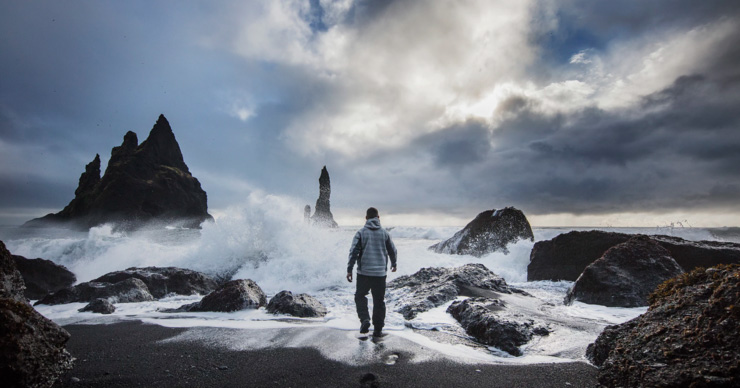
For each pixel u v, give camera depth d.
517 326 4.46
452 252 17.30
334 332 4.82
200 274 9.91
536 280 11.33
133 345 4.22
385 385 3.08
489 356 3.95
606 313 5.88
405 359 3.76
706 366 2.60
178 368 3.47
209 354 3.89
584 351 3.92
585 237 10.67
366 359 3.75
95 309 6.39
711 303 3.01
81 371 3.36
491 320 4.66
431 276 8.93
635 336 3.29
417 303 6.42
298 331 4.86
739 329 2.68
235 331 4.86
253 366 3.54
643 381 2.76
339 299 7.80
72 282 10.68
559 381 3.17
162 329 4.98
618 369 3.03
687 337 2.92
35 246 13.78
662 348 2.96
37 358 2.62
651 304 4.09
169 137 109.00
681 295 3.50
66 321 5.59
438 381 3.17
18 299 3.70
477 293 7.43
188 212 97.12
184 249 12.83
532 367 3.53
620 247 7.35
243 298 6.44
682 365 2.71
